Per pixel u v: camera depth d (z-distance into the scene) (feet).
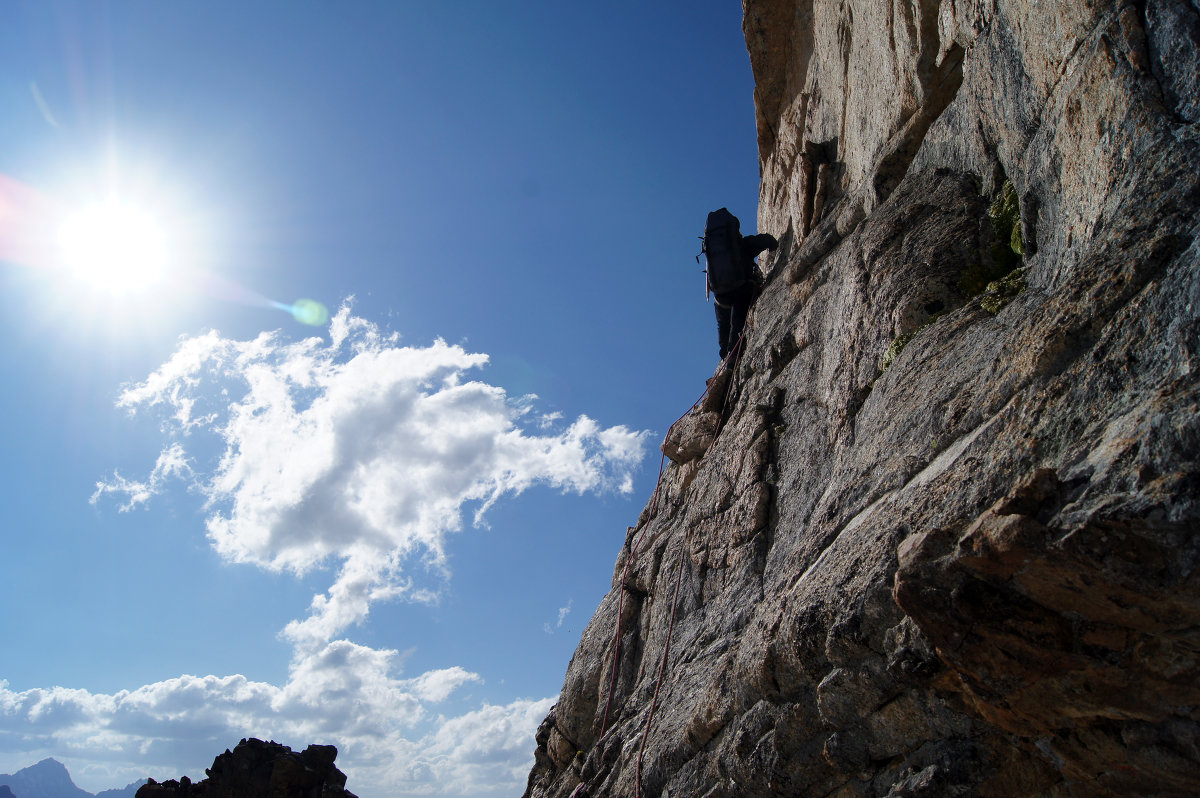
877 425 21.27
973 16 25.77
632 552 42.70
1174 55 14.99
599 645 39.81
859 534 17.76
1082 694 12.91
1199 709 12.03
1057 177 18.83
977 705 14.32
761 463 30.40
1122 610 11.64
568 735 37.70
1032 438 14.05
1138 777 13.26
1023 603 12.68
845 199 37.73
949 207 25.18
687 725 23.67
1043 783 14.80
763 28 54.34
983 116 24.22
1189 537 10.42
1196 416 10.77
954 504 14.80
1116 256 14.35
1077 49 18.19
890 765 17.19
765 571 26.78
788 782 18.98
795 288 36.40
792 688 18.81
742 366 39.19
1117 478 11.43
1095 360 13.71
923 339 21.83
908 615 13.91
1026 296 18.98
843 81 41.63
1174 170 14.14
